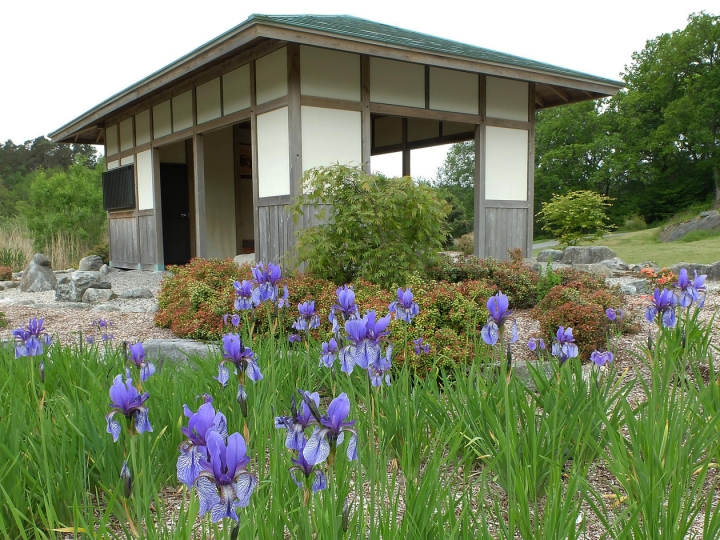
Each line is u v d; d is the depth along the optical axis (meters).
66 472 2.69
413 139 16.44
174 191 17.09
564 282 8.88
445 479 2.89
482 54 12.37
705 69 41.22
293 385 3.82
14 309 9.70
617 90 13.48
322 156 10.45
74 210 22.41
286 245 10.48
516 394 3.20
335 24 11.14
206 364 4.00
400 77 11.39
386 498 2.76
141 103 15.56
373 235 7.74
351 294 2.84
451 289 5.81
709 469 3.13
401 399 3.27
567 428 2.95
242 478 1.39
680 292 3.50
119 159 17.36
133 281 14.07
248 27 9.05
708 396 3.40
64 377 3.91
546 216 18.38
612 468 2.59
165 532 2.12
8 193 50.97
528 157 13.45
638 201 43.47
